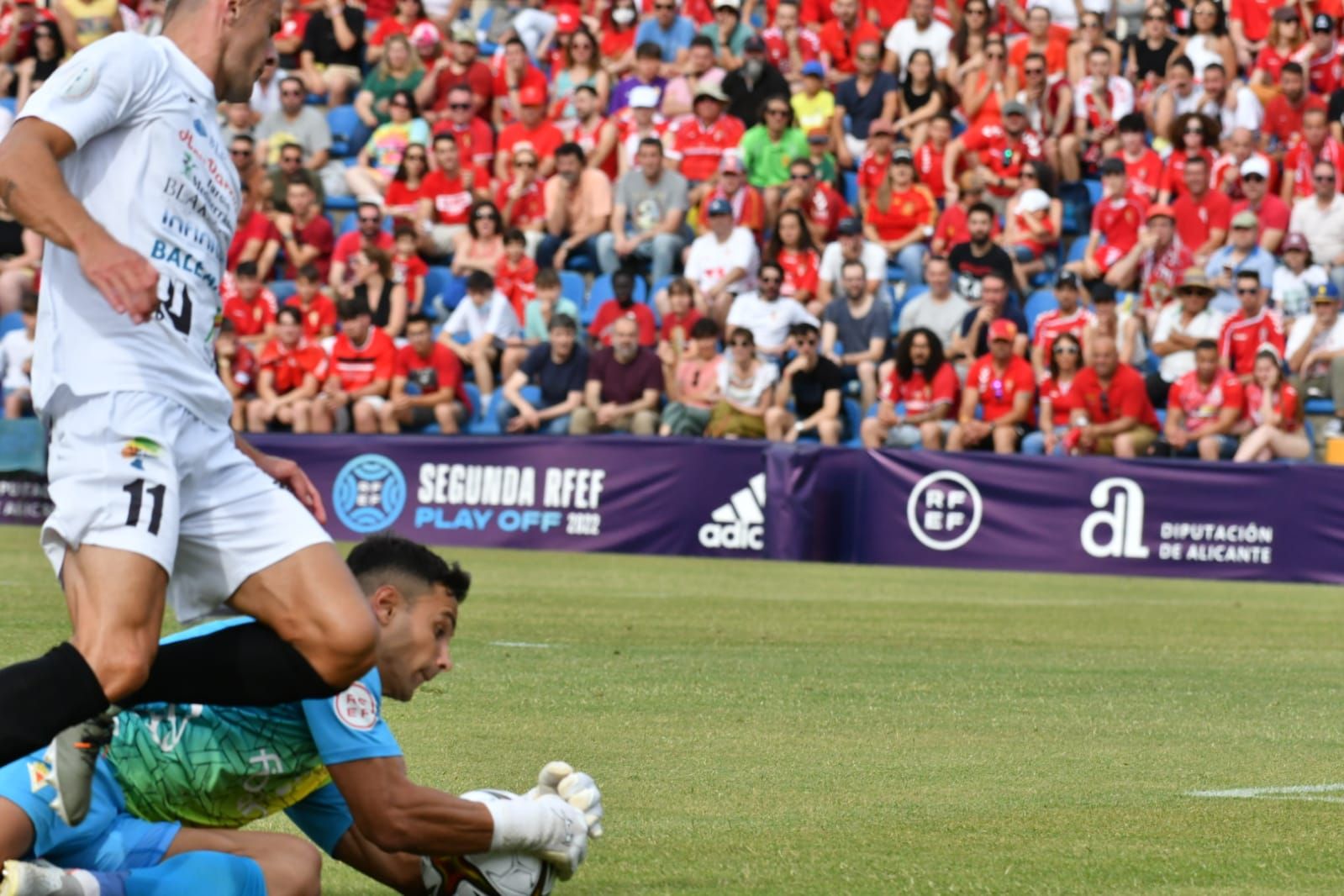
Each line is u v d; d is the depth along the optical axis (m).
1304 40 69.06
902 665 29.94
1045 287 62.59
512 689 25.19
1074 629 37.12
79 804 11.09
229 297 61.00
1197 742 22.06
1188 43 70.06
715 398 56.84
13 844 11.20
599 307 60.78
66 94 12.01
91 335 12.23
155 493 11.92
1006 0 73.50
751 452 53.72
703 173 65.94
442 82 69.94
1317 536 50.50
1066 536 52.16
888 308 58.75
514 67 68.94
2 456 58.09
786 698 25.31
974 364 55.69
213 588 12.44
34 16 71.50
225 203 13.05
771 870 14.17
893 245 62.81
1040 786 18.56
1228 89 66.75
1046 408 55.28
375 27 76.00
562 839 12.55
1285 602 44.81
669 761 19.67
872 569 51.94
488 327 60.34
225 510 12.45
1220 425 54.41
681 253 63.00
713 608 39.56
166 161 12.51
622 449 54.22
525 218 65.44
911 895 13.29
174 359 12.42
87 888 10.78
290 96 68.25
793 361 57.06
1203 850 15.24
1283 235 61.38
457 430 58.50
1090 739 22.16
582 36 68.69
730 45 70.38
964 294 59.47
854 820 16.44
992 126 64.44
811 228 62.84
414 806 12.02
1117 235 61.38
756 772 19.05
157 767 11.90
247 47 13.18
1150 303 60.22
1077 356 54.91
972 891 13.45
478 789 17.28
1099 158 66.31
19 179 11.58
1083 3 71.62
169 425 12.21
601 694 25.00
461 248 63.59
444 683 25.64
